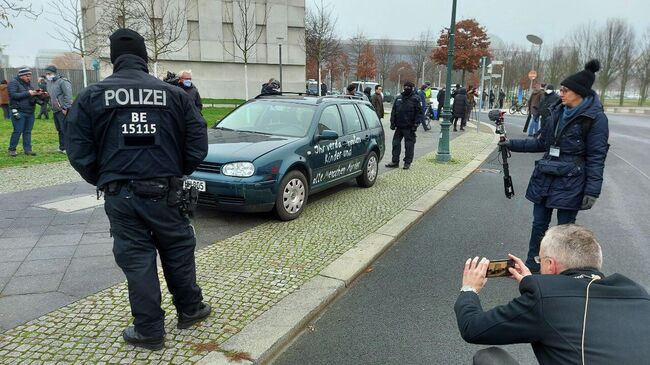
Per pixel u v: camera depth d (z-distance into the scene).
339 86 59.34
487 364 2.17
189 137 3.12
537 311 1.89
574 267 2.06
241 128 7.08
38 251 4.79
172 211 3.07
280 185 5.94
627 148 15.20
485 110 36.97
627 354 1.72
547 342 1.87
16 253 4.73
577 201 4.26
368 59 52.97
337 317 3.84
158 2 32.28
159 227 3.03
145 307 3.03
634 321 1.80
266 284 4.20
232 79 36.56
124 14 19.42
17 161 9.51
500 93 41.16
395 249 5.46
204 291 4.00
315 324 3.72
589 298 1.87
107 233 5.38
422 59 56.16
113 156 2.89
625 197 8.31
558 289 1.92
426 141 15.88
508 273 2.35
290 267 4.60
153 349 3.09
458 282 4.56
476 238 5.91
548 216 4.59
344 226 6.00
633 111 41.22
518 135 18.38
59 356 3.00
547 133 4.43
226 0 35.41
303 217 6.38
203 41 35.12
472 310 2.15
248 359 3.06
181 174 3.19
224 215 6.35
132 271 3.00
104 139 2.89
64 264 4.47
